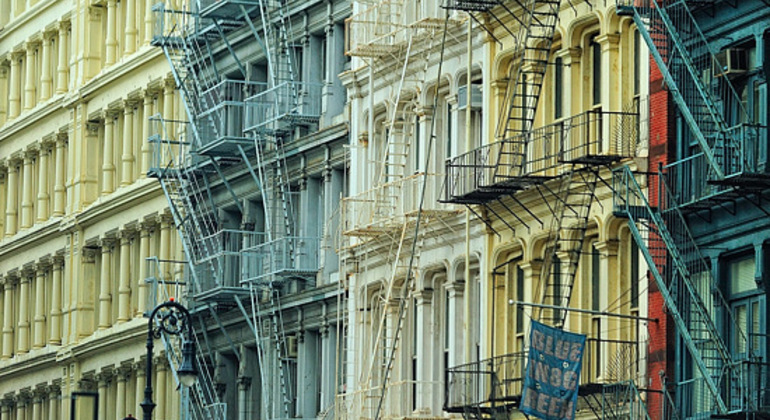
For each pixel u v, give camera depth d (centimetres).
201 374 12069
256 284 11388
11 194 15312
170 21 12850
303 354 11169
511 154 8769
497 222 9231
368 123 10469
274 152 11425
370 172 10438
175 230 12775
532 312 8806
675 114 8019
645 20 8012
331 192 11006
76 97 14062
